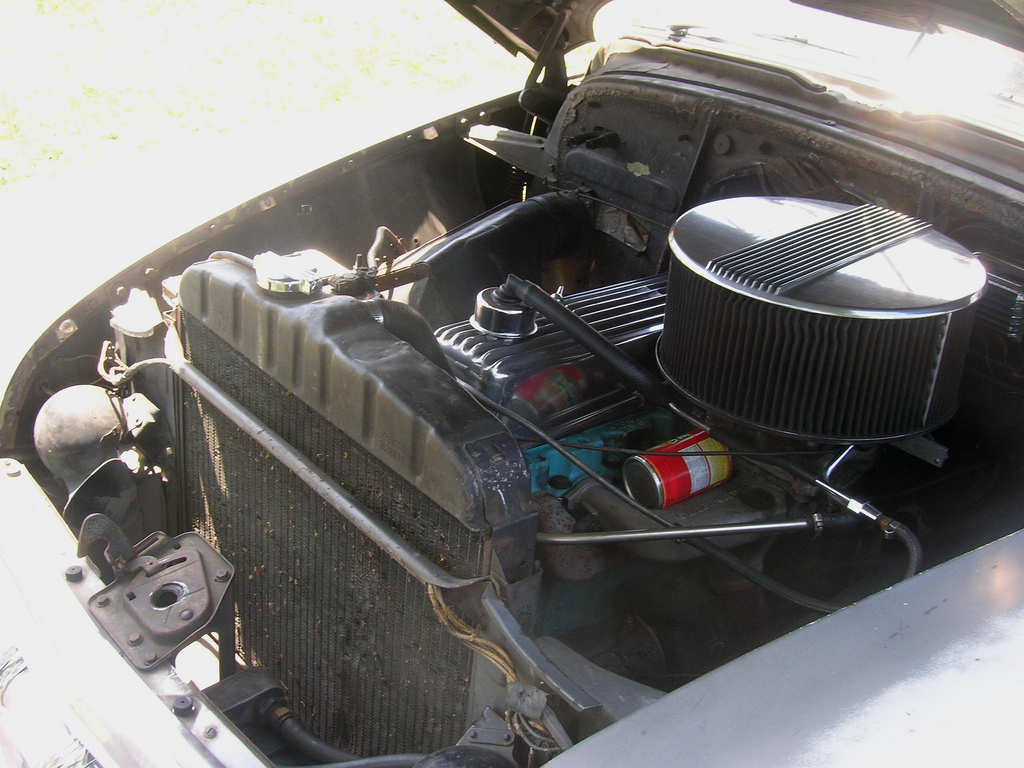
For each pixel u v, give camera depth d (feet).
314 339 4.65
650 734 3.00
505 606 4.04
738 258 4.68
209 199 7.57
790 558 5.52
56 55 21.80
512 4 8.95
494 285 7.95
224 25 24.64
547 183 8.98
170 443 6.61
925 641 3.24
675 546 4.89
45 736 3.75
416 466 4.21
